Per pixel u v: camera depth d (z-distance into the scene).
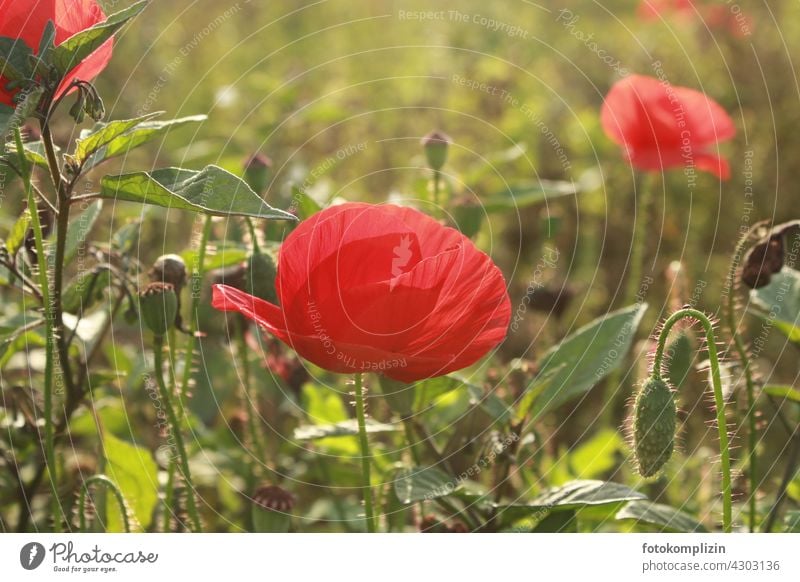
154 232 0.93
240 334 0.76
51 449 0.66
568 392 0.70
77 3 0.63
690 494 0.77
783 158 1.35
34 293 0.67
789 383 1.02
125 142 0.65
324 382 0.80
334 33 1.47
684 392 0.85
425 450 0.74
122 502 0.68
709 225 1.31
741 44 1.42
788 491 0.74
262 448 0.78
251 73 1.28
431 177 0.81
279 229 0.77
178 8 1.38
